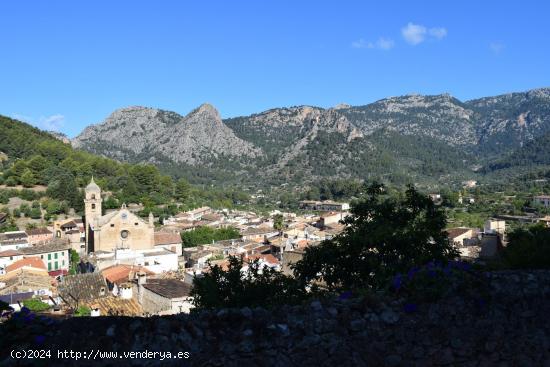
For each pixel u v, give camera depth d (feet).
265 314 36.52
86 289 137.90
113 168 506.48
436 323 38.75
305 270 61.46
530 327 40.29
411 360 37.81
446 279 40.16
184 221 377.30
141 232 247.91
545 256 72.33
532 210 420.36
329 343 36.50
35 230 318.04
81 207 387.75
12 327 32.94
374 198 66.23
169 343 33.53
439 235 58.34
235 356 34.37
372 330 37.63
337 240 62.23
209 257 228.84
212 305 58.08
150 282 129.80
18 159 482.69
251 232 328.70
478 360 38.88
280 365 35.12
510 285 41.29
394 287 40.50
